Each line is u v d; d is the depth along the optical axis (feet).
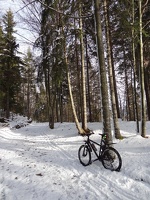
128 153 25.46
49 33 47.19
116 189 16.22
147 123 51.96
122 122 54.60
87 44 57.57
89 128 49.01
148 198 14.44
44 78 64.80
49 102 64.34
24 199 15.29
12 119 92.12
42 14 45.37
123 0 34.83
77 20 42.78
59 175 20.25
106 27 36.99
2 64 82.12
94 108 106.42
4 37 81.30
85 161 24.16
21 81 91.30
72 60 49.16
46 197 15.47
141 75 35.12
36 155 29.37
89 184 17.56
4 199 15.44
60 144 37.58
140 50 34.94
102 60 24.14
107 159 21.12
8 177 20.03
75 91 96.27
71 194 15.81
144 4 37.32
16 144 39.91
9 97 88.07
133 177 18.06
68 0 39.34
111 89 37.24
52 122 62.75
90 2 37.55
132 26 33.96
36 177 19.84
